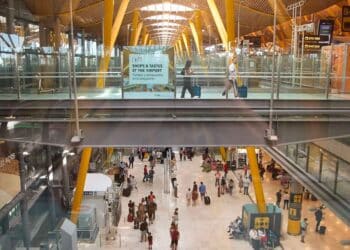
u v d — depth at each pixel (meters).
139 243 18.39
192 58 12.34
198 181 28.39
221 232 19.86
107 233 18.47
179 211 22.69
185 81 11.07
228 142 10.83
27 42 18.44
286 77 12.75
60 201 17.62
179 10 42.34
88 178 20.69
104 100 10.84
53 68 12.12
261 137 10.93
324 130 11.00
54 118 10.75
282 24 30.23
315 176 14.80
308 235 19.02
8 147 13.84
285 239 18.78
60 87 11.73
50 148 17.02
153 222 21.02
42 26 23.78
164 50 10.86
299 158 15.99
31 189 15.42
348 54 13.66
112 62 11.89
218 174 27.92
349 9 18.69
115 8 30.22
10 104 10.94
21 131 10.89
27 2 21.91
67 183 18.56
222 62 12.45
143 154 34.28
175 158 34.44
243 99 11.11
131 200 23.70
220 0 32.28
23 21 22.06
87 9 29.08
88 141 10.76
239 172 29.89
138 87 10.88
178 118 10.81
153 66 10.88
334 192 13.38
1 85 11.57
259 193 19.66
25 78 11.77
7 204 13.35
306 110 10.98
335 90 12.47
